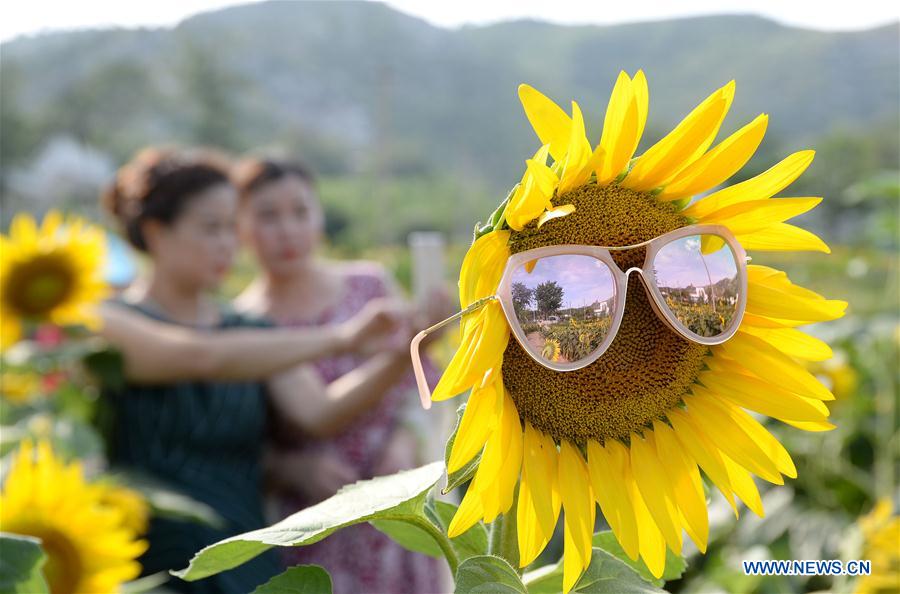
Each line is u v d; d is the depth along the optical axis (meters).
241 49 92.00
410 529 1.14
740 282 1.04
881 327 4.40
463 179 78.50
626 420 1.06
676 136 1.00
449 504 1.15
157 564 2.53
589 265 0.98
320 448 3.38
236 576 2.49
